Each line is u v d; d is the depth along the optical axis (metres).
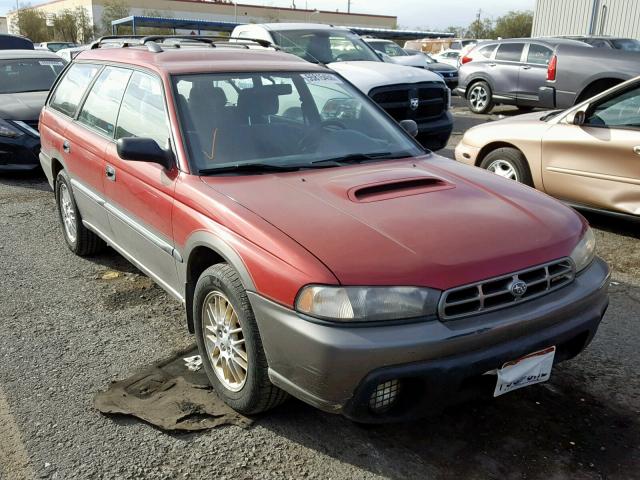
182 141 3.53
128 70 4.36
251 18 62.41
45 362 3.70
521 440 2.97
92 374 3.56
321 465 2.82
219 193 3.19
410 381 2.59
